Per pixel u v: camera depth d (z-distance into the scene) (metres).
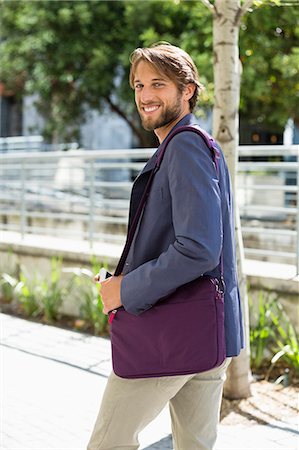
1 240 7.98
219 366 2.40
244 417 4.18
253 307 5.44
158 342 2.33
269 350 5.34
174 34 14.04
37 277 7.15
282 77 11.05
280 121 12.88
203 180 2.24
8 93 19.52
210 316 2.30
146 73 2.45
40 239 8.06
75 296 6.88
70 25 15.26
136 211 2.44
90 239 7.14
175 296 2.32
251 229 5.98
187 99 2.51
